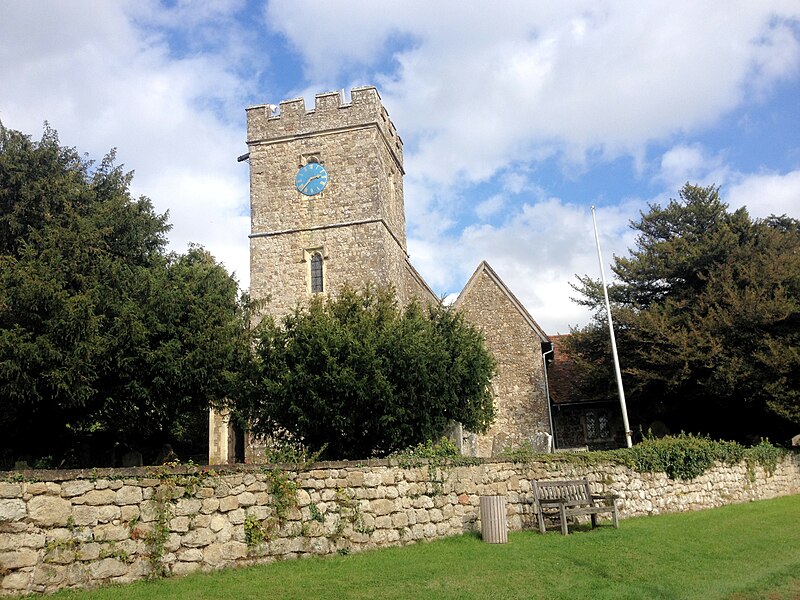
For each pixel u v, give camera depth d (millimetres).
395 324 16562
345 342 15555
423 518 11258
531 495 13203
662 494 15578
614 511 12875
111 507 8086
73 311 15266
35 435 19094
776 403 22281
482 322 28188
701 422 27672
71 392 15734
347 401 15375
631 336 25969
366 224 26109
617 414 28766
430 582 8406
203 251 23906
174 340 17844
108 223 19781
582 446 28297
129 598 7324
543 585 8477
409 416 15711
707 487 16828
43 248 17297
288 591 7812
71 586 7598
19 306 15164
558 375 30656
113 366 17406
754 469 18766
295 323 17000
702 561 10000
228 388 17609
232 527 9078
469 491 12148
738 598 8016
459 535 11633
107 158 23219
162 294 17984
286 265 26391
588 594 8062
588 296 28594
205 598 7430
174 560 8461
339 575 8625
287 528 9594
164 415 19812
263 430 16828
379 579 8477
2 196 19234
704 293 25781
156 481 8531
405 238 30562
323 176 26828
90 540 7844
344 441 16188
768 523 13438
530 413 26828
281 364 15969
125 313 17094
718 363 23641
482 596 7863
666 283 28094
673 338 24359
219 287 21172
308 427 15570
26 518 7414
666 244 27500
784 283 24297
